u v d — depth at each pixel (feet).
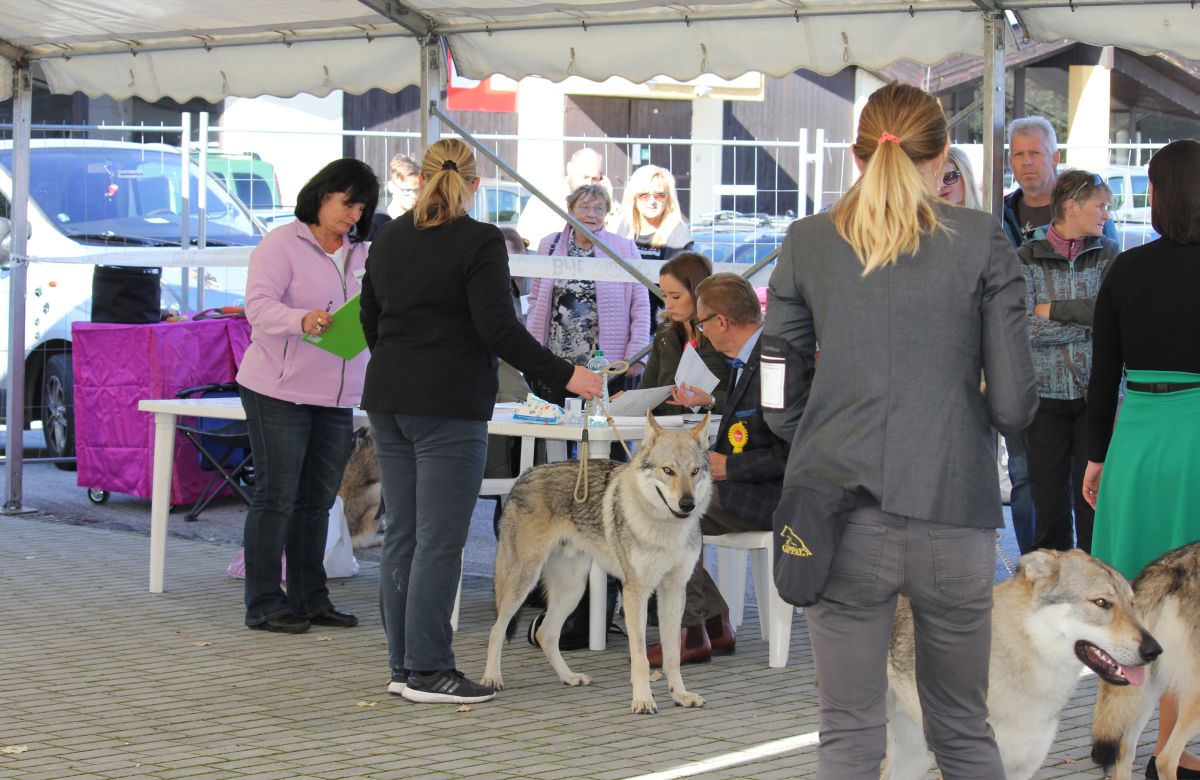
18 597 21.09
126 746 13.96
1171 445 13.37
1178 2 17.87
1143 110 66.39
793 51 20.88
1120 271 13.69
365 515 24.68
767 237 38.91
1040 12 19.06
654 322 26.21
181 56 26.30
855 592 9.52
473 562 24.91
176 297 36.58
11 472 28.96
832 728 9.73
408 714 15.28
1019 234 20.83
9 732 14.40
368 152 46.68
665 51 21.93
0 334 34.32
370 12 23.25
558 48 22.81
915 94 9.69
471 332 15.26
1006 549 25.53
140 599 21.17
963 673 9.69
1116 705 12.41
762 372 10.04
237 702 15.67
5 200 34.65
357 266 19.42
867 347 9.41
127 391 28.89
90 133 52.80
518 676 17.12
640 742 14.25
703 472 15.52
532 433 18.52
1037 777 13.24
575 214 24.62
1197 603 12.57
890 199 9.35
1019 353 9.43
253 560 19.20
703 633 17.88
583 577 16.99
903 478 9.30
